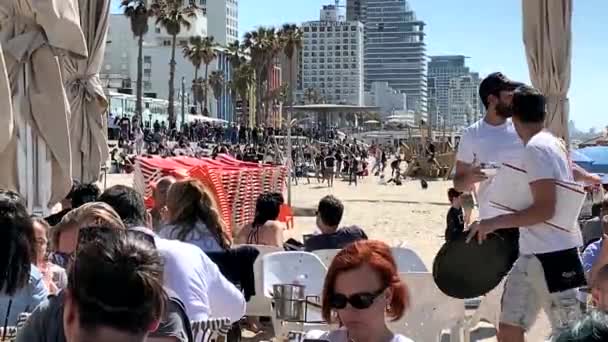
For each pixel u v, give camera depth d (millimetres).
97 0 8984
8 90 5941
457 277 4543
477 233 4375
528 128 4453
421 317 5352
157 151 42844
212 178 10266
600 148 13977
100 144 9180
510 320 4348
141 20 69062
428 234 16016
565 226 4266
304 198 26359
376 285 3000
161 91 124250
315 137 72688
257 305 5891
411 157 48188
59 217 6496
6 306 3422
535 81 9781
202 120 97562
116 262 1830
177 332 2877
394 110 199000
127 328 1793
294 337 3273
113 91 90438
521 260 4348
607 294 3734
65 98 6934
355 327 3039
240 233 7609
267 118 86562
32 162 6840
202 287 3748
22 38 6668
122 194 4262
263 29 85062
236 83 98875
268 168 12828
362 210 22047
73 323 1829
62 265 4488
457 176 5141
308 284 5840
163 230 5379
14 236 3299
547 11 9648
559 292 4285
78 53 7035
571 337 1913
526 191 4344
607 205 6848
